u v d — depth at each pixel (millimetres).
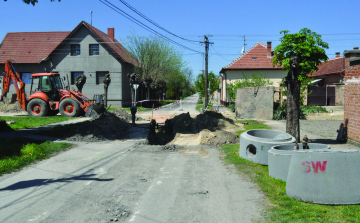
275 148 7172
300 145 7230
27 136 12023
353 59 9828
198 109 33375
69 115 20828
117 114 19922
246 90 21766
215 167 7949
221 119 15211
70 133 12406
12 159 8281
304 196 5227
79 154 9594
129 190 6129
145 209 5133
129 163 8453
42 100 20859
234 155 9125
